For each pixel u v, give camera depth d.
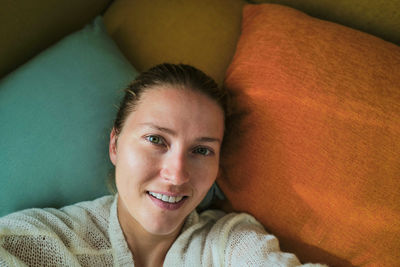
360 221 0.68
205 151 0.68
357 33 0.75
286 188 0.72
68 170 0.77
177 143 0.64
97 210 0.75
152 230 0.66
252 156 0.75
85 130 0.78
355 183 0.67
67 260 0.65
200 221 0.80
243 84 0.77
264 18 0.81
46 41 0.91
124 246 0.72
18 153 0.75
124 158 0.65
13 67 0.87
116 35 0.99
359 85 0.69
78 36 0.86
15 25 0.82
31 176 0.75
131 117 0.68
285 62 0.73
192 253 0.74
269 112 0.73
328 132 0.68
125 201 0.67
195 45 0.95
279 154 0.72
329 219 0.70
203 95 0.67
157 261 0.76
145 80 0.70
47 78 0.80
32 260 0.63
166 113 0.64
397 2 0.81
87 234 0.72
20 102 0.78
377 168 0.66
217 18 0.97
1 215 0.75
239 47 0.84
